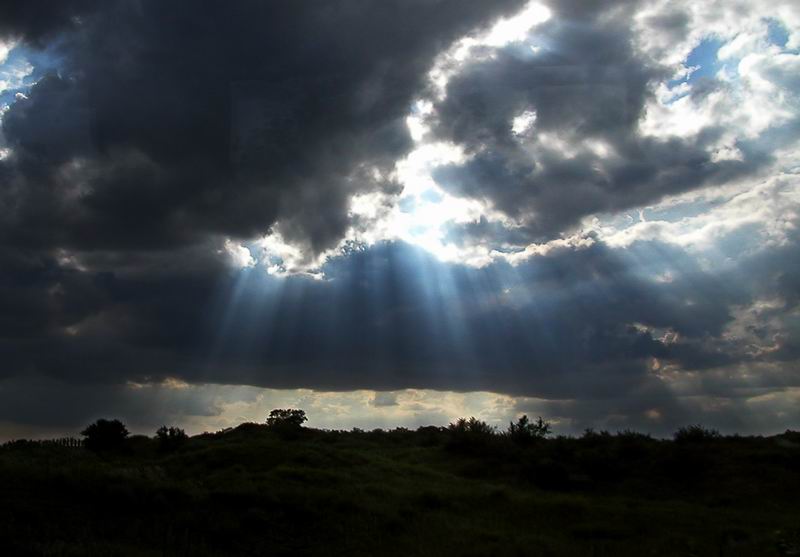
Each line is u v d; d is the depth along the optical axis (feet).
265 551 54.39
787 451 88.22
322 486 73.87
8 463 62.49
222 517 58.59
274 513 60.80
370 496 71.10
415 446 128.77
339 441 130.62
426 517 65.36
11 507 52.29
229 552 53.42
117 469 67.82
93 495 57.21
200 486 67.51
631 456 93.76
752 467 84.89
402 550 55.62
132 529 53.21
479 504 72.13
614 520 65.62
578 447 100.89
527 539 58.59
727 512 69.62
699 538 58.13
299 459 86.63
